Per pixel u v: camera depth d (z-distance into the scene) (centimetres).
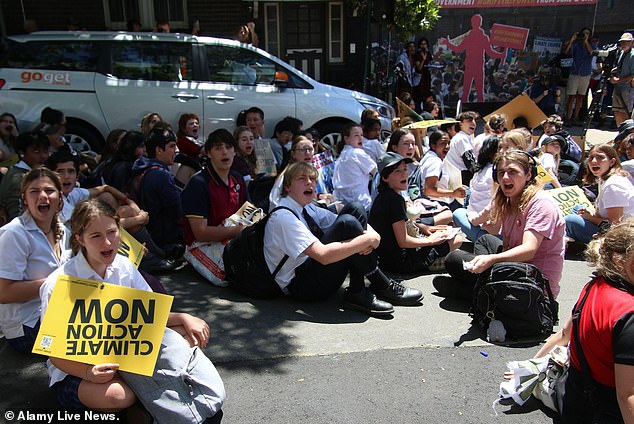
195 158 599
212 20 1171
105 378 229
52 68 707
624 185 472
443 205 578
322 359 325
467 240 557
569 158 773
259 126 686
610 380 214
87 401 235
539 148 734
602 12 2198
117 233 247
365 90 1006
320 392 293
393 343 346
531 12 1298
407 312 394
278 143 685
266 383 300
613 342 202
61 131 580
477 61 1330
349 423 268
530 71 1334
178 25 1161
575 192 550
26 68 701
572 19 1299
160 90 734
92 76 716
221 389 250
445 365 322
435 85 1341
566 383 240
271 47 1245
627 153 552
